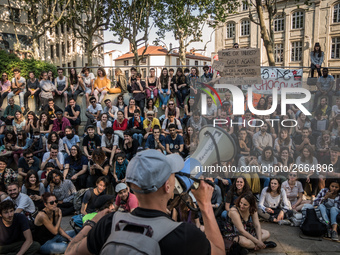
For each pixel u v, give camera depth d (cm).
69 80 948
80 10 1908
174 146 634
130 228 101
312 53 812
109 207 428
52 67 1180
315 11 2308
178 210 344
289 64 2486
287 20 2450
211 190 112
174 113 763
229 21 2719
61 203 530
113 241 96
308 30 2355
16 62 1070
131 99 796
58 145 655
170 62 4484
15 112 805
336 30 2222
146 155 112
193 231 101
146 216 105
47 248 389
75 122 819
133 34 1741
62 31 3300
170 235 98
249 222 397
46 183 531
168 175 108
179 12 1978
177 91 855
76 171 609
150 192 107
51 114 802
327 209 441
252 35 2589
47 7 1670
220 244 112
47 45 2916
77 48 3600
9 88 920
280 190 489
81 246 115
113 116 799
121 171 587
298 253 384
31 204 460
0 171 587
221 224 412
